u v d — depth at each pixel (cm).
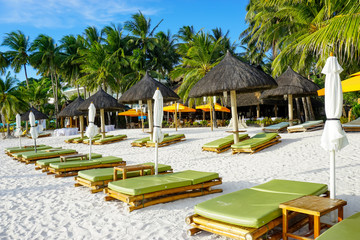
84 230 408
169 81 4150
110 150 1391
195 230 358
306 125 1262
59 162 881
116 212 473
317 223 284
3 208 548
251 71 952
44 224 446
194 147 1219
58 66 3588
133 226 407
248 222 295
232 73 950
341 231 247
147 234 376
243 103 2738
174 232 376
